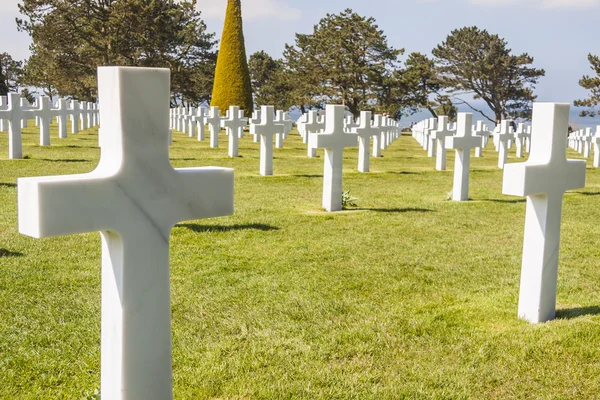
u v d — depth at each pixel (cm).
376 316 515
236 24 4203
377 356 434
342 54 5603
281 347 445
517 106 6319
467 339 464
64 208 264
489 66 6056
